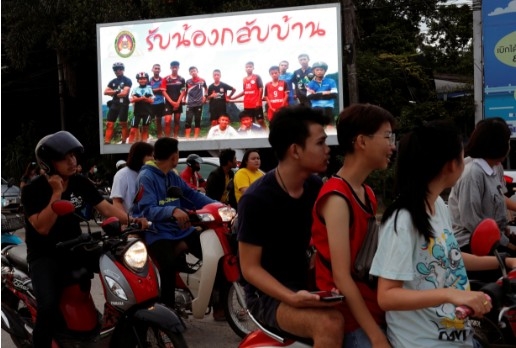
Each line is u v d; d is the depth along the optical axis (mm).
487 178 4418
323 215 2658
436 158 2441
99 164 22875
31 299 4625
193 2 20266
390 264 2420
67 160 4273
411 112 19438
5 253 4883
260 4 19703
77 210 4520
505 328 3930
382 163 2654
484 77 14570
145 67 19328
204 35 18797
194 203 5797
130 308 4109
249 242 2893
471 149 4488
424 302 2342
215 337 5758
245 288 3080
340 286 2566
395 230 2428
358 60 20234
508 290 3119
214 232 5477
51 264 4336
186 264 5738
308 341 2760
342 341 2658
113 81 19609
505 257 3172
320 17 17781
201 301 5504
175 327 3975
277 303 2850
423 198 2451
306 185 3008
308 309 2678
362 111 2654
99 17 20516
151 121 19312
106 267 4188
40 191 4320
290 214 2928
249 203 2891
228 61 18594
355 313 2557
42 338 4230
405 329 2506
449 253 2506
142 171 5629
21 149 24609
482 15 14508
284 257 2961
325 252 2693
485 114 14602
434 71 25500
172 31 19062
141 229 4434
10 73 25031
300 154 2846
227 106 18641
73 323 4355
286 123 2855
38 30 21531
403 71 20812
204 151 20812
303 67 17953
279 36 18156
